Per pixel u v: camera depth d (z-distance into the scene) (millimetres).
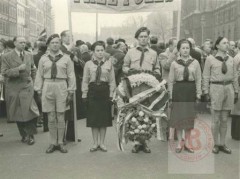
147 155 6098
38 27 49188
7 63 7012
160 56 7727
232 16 45312
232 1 45531
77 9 7113
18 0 45594
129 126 6078
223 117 6285
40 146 6797
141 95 5961
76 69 7445
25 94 6922
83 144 6906
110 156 6051
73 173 5141
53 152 6332
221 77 6164
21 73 6977
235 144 6934
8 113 7000
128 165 5523
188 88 6098
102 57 6320
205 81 6289
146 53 6309
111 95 6340
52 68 6180
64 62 6266
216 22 51938
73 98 6926
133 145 6777
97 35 16828
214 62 6184
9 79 7031
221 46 6152
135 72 6160
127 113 6082
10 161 5770
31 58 7391
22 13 46469
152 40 9922
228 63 6180
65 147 6684
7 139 7449
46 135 7789
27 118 6840
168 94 6188
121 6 7227
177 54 6941
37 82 6332
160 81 6273
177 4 7082
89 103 6266
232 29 45375
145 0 7133
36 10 49562
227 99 6211
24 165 5543
